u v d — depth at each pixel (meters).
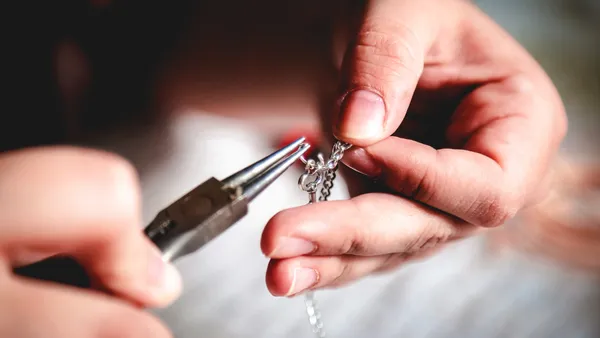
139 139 0.37
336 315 0.29
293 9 0.43
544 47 0.53
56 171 0.15
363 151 0.22
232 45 0.43
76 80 0.40
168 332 0.16
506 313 0.30
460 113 0.26
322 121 0.32
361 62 0.23
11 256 0.15
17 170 0.15
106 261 0.16
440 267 0.32
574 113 0.43
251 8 0.45
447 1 0.27
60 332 0.15
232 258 0.32
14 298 0.15
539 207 0.34
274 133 0.37
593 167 0.36
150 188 0.34
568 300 0.30
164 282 0.16
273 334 0.28
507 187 0.23
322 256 0.22
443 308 0.30
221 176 0.35
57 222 0.15
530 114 0.25
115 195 0.15
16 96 0.38
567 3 0.60
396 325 0.29
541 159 0.24
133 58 0.44
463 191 0.22
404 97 0.23
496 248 0.33
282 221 0.21
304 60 0.40
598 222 0.33
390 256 0.24
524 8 0.60
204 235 0.18
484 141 0.24
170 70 0.42
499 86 0.26
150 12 0.44
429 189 0.22
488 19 0.28
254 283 0.30
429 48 0.26
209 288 0.30
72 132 0.37
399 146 0.22
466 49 0.27
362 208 0.22
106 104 0.40
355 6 0.28
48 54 0.39
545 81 0.26
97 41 0.43
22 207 0.15
